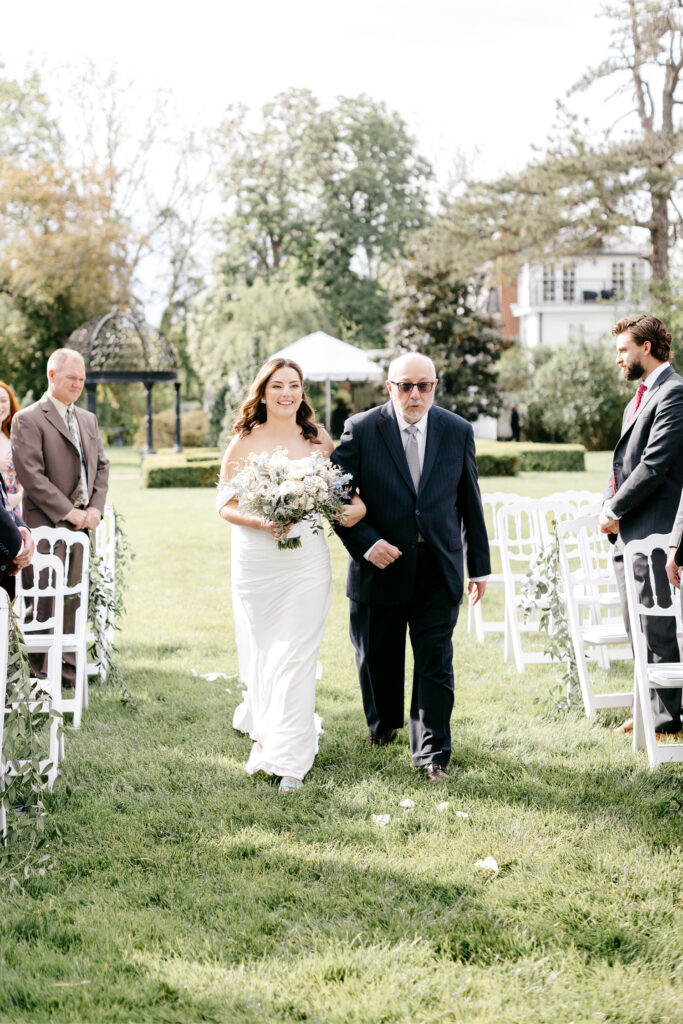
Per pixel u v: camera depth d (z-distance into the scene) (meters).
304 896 3.12
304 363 22.59
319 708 5.30
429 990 2.59
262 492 4.01
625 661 6.41
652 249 22.36
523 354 33.84
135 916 2.99
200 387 41.47
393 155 37.50
